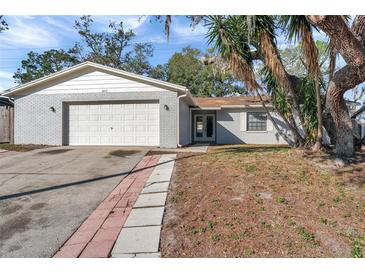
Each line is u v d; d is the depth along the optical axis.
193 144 14.97
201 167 6.83
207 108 15.88
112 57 29.05
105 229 3.67
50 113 12.11
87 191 5.41
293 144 9.07
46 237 3.47
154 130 11.86
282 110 8.73
